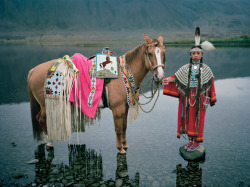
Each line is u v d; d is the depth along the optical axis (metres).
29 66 14.59
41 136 4.10
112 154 3.80
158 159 3.64
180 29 166.00
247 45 35.97
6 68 13.86
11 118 5.54
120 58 3.66
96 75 3.49
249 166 3.44
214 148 3.99
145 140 4.31
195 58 3.47
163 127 4.95
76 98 3.55
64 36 136.62
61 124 3.66
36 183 3.04
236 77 11.02
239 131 4.72
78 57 3.63
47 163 3.54
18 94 8.12
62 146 4.09
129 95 3.60
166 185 3.00
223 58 18.75
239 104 6.66
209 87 3.52
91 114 3.54
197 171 3.31
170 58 18.08
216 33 101.88
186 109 3.66
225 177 3.17
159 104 6.70
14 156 3.74
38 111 4.02
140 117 5.59
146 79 10.43
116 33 147.75
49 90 3.59
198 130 3.66
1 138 4.41
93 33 148.00
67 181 3.08
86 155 3.77
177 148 4.00
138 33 143.62
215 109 6.20
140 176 3.19
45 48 32.44
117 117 3.65
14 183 3.04
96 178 3.15
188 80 3.53
